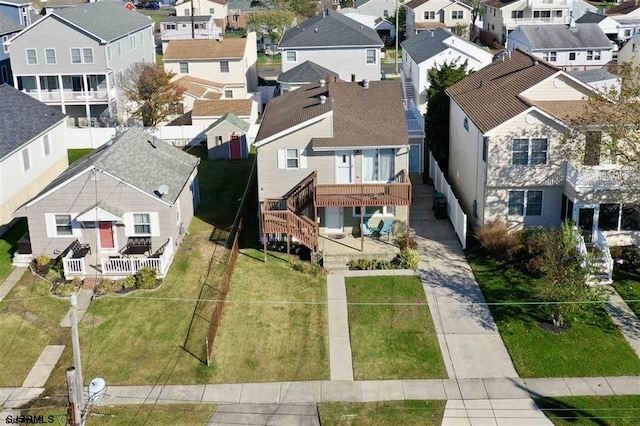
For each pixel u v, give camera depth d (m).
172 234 33.84
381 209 35.50
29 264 33.59
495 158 33.25
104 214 32.25
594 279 30.59
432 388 24.67
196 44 69.38
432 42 67.75
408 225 33.97
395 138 34.03
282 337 27.75
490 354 26.44
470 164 37.22
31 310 29.78
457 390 24.52
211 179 46.53
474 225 36.38
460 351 26.66
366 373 25.55
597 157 33.09
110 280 31.56
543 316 28.64
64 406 24.05
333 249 34.03
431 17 100.19
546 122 32.41
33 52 58.00
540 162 33.25
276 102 42.34
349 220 35.59
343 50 64.50
